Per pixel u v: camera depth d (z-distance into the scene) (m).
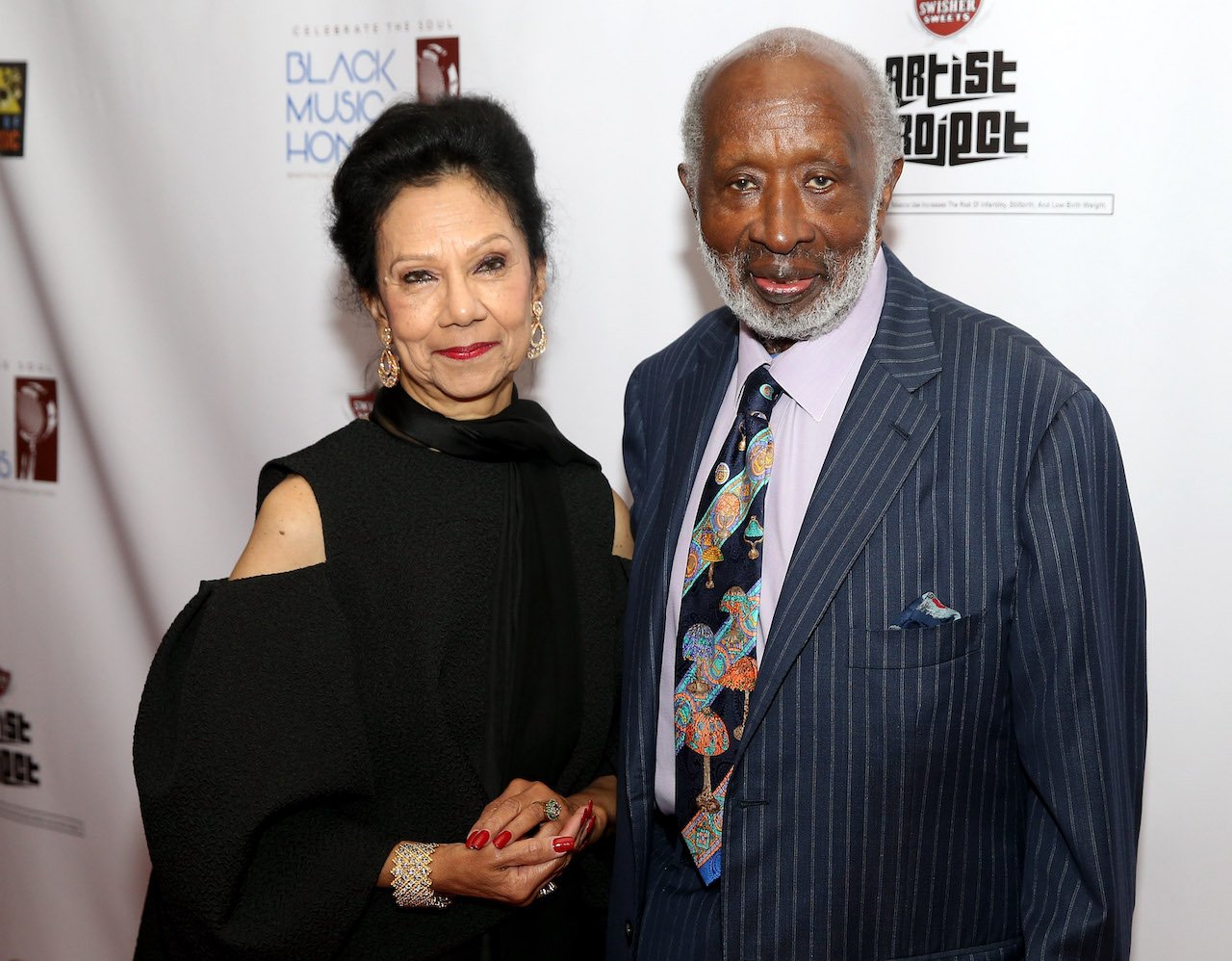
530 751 1.31
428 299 1.25
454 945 1.28
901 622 1.05
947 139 1.62
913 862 1.07
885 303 1.15
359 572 1.25
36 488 2.19
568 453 1.43
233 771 1.17
